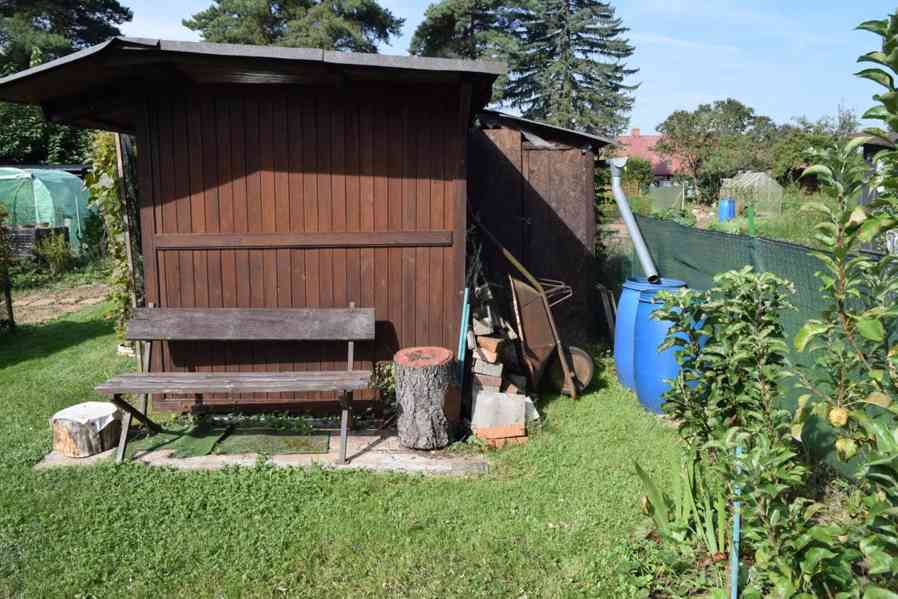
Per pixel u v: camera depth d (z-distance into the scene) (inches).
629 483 177.5
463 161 223.1
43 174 673.6
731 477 113.4
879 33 76.9
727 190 1028.5
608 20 1507.1
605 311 327.0
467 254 271.4
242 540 151.3
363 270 227.9
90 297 495.8
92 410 207.8
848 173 86.7
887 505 83.6
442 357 208.4
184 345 226.5
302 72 200.1
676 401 146.8
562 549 146.9
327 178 223.0
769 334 130.7
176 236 221.1
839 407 91.7
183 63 191.6
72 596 133.0
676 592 128.9
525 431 214.5
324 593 134.0
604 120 1465.3
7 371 298.7
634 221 282.5
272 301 226.5
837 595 94.7
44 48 1032.2
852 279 92.9
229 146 219.3
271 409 233.6
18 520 159.9
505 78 1380.4
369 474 185.8
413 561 143.3
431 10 1290.6
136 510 164.9
